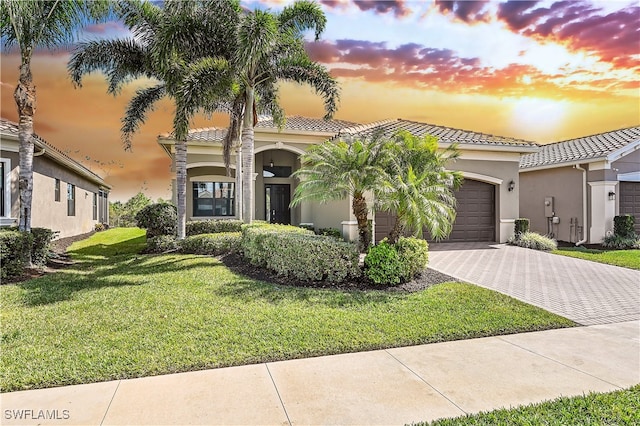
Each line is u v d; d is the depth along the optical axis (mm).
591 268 11156
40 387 4035
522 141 17141
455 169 16188
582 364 4617
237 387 4027
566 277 9922
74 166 19719
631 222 15773
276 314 6367
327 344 5156
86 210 24844
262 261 10320
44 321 6066
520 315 6449
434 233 9125
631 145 16141
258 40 11812
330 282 8695
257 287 8227
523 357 4824
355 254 8789
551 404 3639
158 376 4289
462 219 16875
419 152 10023
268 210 21234
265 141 18531
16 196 14648
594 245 16422
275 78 14562
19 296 7672
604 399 3715
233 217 20156
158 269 10594
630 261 12180
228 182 20578
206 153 18688
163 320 6078
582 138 20969
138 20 14242
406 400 3760
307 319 6125
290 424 3350
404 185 8781
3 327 5789
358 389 3986
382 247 8828
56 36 11672
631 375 4309
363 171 9422
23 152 11133
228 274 9695
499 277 9891
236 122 15742
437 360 4727
